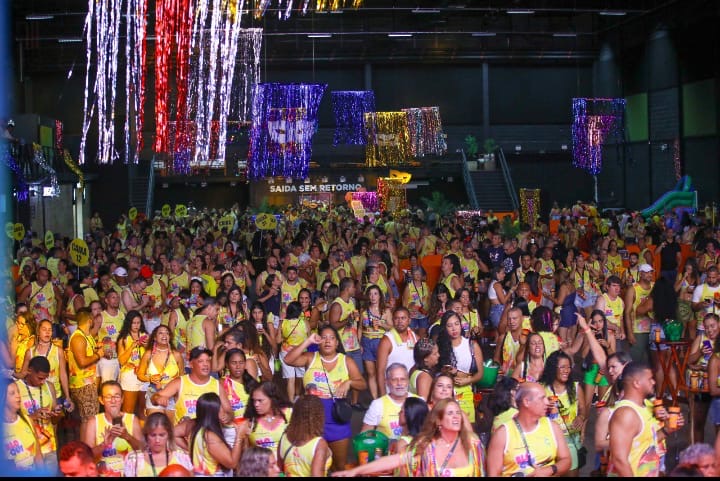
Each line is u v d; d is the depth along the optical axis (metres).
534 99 44.94
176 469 5.23
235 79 38.00
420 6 39.84
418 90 44.56
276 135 38.78
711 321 8.47
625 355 6.84
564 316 12.20
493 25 43.00
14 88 39.72
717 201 35.69
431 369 7.41
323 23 41.72
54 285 13.38
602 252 15.23
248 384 7.35
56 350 8.39
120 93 41.53
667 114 38.75
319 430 5.70
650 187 40.12
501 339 10.39
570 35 42.38
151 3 37.47
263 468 5.06
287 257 16.41
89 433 6.50
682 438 8.92
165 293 13.20
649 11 37.41
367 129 41.16
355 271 15.55
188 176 41.97
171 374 8.60
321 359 7.44
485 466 5.79
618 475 5.45
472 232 24.45
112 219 37.78
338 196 43.28
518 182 44.66
